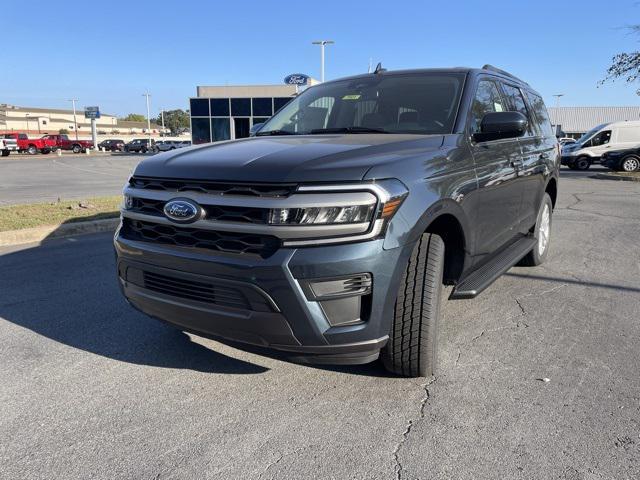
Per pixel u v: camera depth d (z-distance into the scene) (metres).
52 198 12.53
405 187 2.74
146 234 3.08
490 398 3.05
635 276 5.56
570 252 6.73
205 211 2.75
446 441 2.64
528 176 4.88
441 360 3.54
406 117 3.91
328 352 2.64
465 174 3.39
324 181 2.55
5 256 6.59
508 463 2.47
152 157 3.36
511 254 4.60
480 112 4.05
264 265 2.54
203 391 3.18
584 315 4.40
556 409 2.93
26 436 2.73
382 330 2.71
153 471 2.45
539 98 6.18
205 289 2.79
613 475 2.38
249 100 38.69
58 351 3.76
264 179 2.62
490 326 4.17
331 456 2.54
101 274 5.75
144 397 3.12
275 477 2.39
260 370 3.45
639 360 3.54
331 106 4.38
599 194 13.74
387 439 2.67
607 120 67.88
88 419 2.88
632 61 19.50
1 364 3.55
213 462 2.50
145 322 4.32
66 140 55.47
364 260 2.54
